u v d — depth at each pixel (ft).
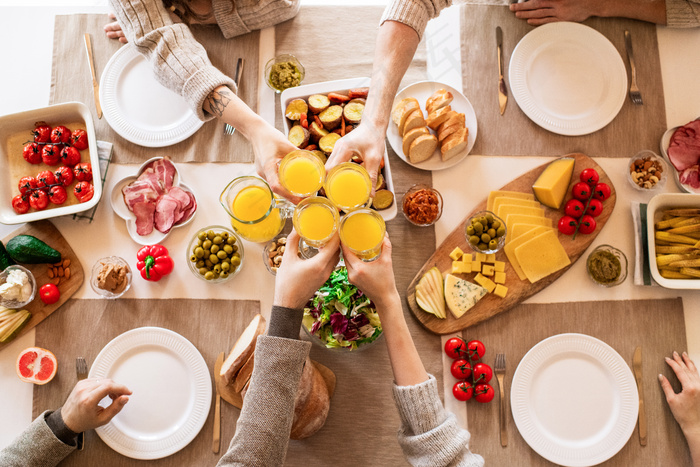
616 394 5.53
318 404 5.04
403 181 5.97
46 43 6.29
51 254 5.55
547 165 5.98
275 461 3.97
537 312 5.74
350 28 6.34
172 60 5.22
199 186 5.91
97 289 5.61
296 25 6.31
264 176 4.99
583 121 6.10
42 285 5.64
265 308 5.66
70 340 5.58
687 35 6.38
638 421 5.51
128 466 5.31
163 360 5.50
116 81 6.10
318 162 4.47
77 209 5.52
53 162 5.77
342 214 4.92
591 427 5.47
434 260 5.79
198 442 5.36
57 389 5.46
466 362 5.47
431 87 6.03
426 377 4.44
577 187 5.82
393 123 5.92
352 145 4.88
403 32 5.20
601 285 5.74
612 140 6.13
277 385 4.00
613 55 6.20
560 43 6.27
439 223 5.91
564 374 5.58
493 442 5.46
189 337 5.60
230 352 5.57
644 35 6.35
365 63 6.27
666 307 5.76
